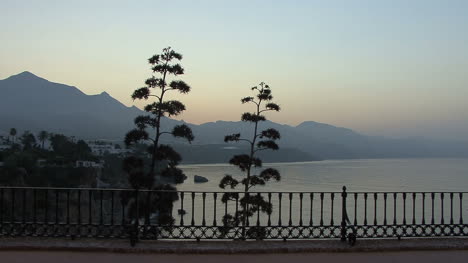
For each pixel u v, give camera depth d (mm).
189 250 7020
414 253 7211
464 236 8148
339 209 30047
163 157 19266
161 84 19453
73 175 70000
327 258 6895
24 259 6590
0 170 60656
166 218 12773
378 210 29703
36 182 63906
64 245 7074
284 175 108938
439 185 61094
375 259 6895
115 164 92812
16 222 7648
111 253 6973
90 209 7727
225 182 20047
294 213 28062
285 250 7148
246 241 7594
